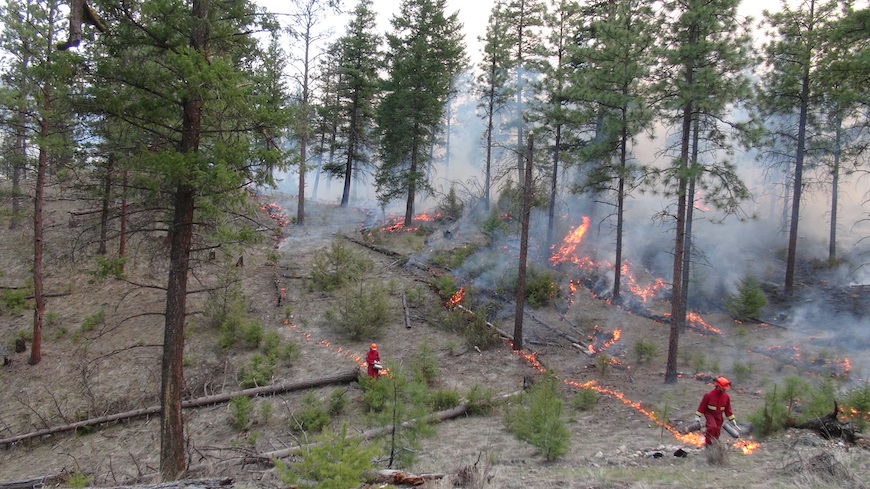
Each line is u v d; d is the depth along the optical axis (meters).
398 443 8.09
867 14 14.62
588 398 12.38
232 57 9.73
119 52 8.53
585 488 5.75
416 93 28.36
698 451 7.86
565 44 22.58
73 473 10.57
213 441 11.77
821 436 7.73
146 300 20.22
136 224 9.77
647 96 15.63
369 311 18.25
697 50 13.74
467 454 8.99
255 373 14.47
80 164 11.28
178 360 9.38
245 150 8.61
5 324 19.22
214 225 9.59
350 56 33.22
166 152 8.01
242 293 20.05
